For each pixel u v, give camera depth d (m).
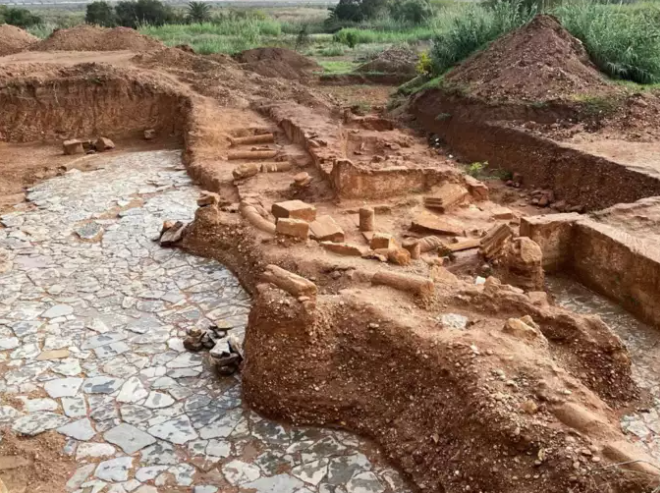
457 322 6.70
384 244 8.53
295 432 6.26
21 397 6.79
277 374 6.45
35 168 14.81
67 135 17.27
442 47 21.58
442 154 16.39
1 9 39.69
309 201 11.56
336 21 44.06
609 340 6.64
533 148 14.00
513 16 20.62
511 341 6.05
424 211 10.84
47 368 7.29
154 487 5.60
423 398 5.89
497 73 17.14
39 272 9.62
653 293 7.72
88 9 40.97
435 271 8.02
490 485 5.00
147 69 19.61
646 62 16.92
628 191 11.52
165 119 17.98
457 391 5.60
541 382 5.44
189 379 7.11
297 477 5.68
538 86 16.00
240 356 7.19
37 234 10.99
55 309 8.56
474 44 20.89
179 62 20.42
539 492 4.75
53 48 23.02
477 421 5.26
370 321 6.55
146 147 16.97
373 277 7.39
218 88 18.72
